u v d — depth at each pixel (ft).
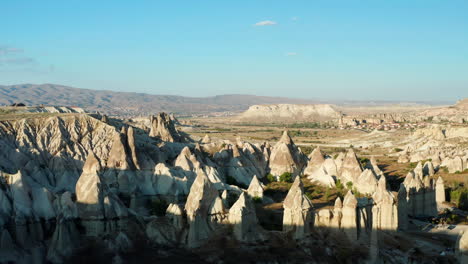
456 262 228.84
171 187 299.17
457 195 355.36
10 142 330.95
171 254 218.18
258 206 303.68
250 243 231.91
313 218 248.32
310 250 233.55
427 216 319.68
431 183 329.11
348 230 241.35
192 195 235.61
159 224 231.30
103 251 212.23
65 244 208.44
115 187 297.33
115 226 225.15
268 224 268.41
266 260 222.07
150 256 215.31
